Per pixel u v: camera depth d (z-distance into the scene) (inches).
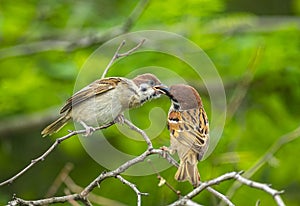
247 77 518.9
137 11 543.8
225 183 491.8
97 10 619.5
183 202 293.3
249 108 589.6
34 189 600.4
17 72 574.6
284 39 583.8
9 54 577.3
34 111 577.6
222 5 569.6
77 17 608.7
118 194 536.7
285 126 578.6
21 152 610.5
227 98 577.3
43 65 565.9
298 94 591.2
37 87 556.7
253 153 532.1
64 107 373.1
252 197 510.9
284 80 590.9
